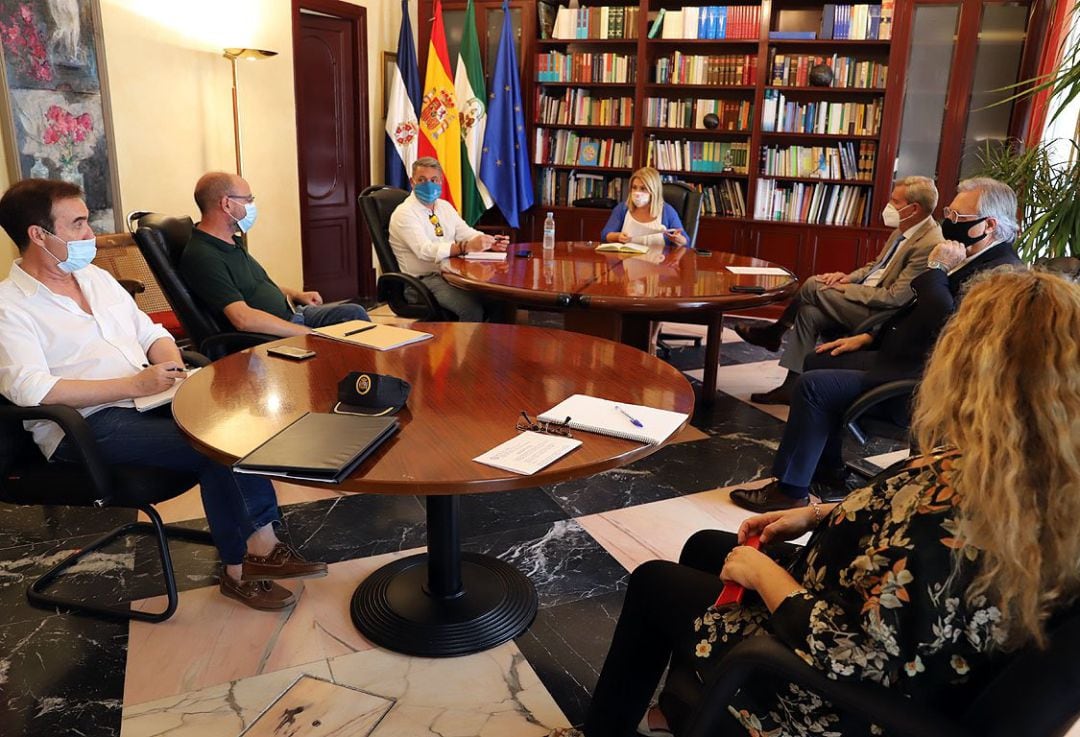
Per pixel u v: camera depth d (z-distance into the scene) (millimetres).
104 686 1897
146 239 2895
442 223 4570
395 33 6598
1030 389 919
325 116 6125
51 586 2311
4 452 2018
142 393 2086
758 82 5742
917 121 5582
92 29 4238
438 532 2131
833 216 5879
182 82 4863
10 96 3848
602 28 6102
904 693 1015
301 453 1482
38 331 2160
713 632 1284
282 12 5504
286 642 2082
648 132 6230
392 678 1954
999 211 2816
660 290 3365
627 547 2619
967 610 960
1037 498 907
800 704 1131
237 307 2961
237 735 1750
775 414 3955
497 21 6367
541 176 6664
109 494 1992
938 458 1040
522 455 1539
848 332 3807
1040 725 907
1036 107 5098
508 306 4219
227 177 2988
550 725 1812
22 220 2098
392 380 1834
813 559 1184
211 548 2539
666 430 1681
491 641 2082
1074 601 925
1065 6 4859
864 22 5484
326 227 6340
